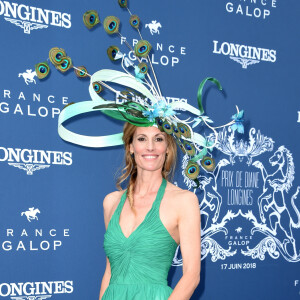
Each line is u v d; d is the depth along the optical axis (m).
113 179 3.61
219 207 3.95
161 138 2.69
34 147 3.39
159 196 2.63
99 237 3.55
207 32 3.99
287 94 4.27
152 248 2.54
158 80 3.78
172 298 2.44
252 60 4.14
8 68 3.34
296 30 4.34
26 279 3.33
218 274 3.92
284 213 4.18
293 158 4.25
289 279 4.17
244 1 4.14
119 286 2.54
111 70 3.55
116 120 3.64
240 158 4.04
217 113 3.98
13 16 3.37
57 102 3.47
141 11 3.77
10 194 3.31
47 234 3.40
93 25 3.56
